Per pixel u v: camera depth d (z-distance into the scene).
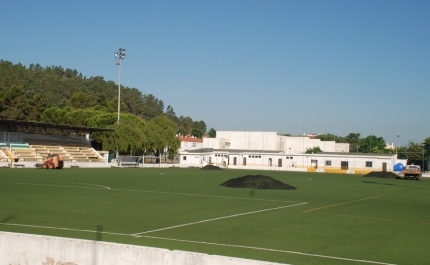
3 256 9.62
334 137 150.50
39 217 16.42
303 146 110.25
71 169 56.81
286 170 83.88
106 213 17.89
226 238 13.06
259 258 10.64
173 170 66.12
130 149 77.00
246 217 17.64
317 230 14.95
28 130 68.12
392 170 79.69
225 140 107.31
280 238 13.27
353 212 20.31
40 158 62.38
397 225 16.66
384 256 11.26
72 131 74.81
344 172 81.50
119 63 74.75
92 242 8.96
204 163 91.12
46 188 28.95
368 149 121.75
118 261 8.73
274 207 21.36
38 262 9.35
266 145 104.56
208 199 24.48
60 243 9.20
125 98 199.00
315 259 10.72
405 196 30.83
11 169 51.94
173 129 88.00
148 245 11.86
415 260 10.91
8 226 14.34
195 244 12.10
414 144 106.38
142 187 32.06
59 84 189.25
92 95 191.62
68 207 19.56
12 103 97.81
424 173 77.88
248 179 35.34
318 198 26.98
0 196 23.62
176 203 22.16
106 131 75.44
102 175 45.75
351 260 10.71
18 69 189.00
